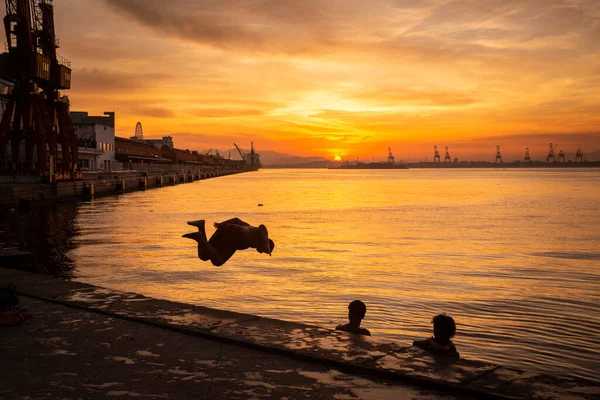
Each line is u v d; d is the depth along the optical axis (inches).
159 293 700.0
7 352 224.5
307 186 5305.1
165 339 244.4
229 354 224.2
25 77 2322.8
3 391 182.2
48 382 191.0
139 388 185.8
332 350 222.5
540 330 528.7
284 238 1354.6
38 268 557.6
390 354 218.4
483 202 2918.3
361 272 863.1
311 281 784.9
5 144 2310.5
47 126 2442.2
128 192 3627.0
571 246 1218.0
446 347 225.6
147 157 6146.7
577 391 179.9
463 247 1197.1
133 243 1210.6
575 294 698.2
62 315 285.3
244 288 732.0
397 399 178.4
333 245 1217.4
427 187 5142.7
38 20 2413.9
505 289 735.1
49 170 2378.2
